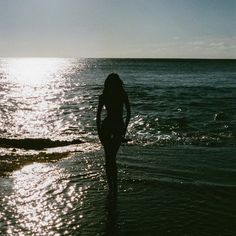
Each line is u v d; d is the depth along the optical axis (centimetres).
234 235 531
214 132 1559
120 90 702
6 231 538
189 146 1236
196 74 8462
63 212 612
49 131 1611
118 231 540
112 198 680
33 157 1038
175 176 832
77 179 804
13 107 2456
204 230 547
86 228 550
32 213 608
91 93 3553
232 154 1087
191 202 663
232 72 9888
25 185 761
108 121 695
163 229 549
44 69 14650
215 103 2588
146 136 1466
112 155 699
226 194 709
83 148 1205
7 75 8662
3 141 1291
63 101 2852
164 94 3306
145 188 740
